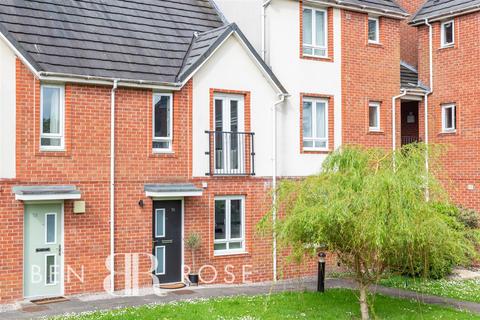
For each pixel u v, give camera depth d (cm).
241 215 1541
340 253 1052
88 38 1369
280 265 1549
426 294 1370
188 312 1113
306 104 1691
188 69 1414
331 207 947
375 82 1805
